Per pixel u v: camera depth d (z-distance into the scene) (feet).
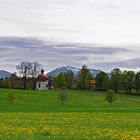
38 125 127.03
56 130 105.91
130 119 167.32
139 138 85.15
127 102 518.37
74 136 89.40
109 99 446.60
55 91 640.99
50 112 235.61
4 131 101.96
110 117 182.29
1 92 554.87
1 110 261.85
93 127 119.85
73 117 180.75
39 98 509.76
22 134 93.81
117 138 86.02
